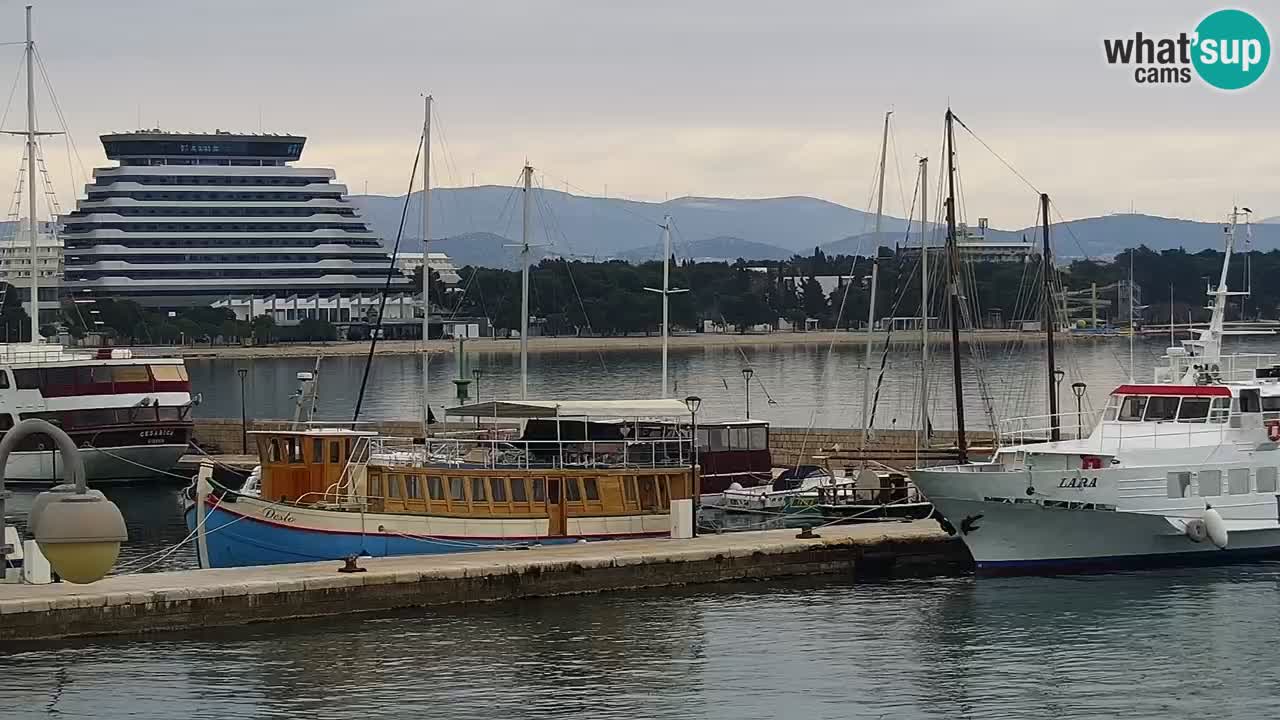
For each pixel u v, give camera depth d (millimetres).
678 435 81000
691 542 72812
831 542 73000
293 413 187625
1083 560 73625
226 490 68188
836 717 51156
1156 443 73688
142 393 112875
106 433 110812
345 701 52031
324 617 61688
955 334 91562
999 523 72375
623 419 82375
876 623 63438
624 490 74688
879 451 99625
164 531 88812
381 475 69438
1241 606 66250
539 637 60250
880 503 86062
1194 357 77500
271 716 50281
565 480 73000
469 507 70750
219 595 59562
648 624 62594
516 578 65625
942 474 72500
